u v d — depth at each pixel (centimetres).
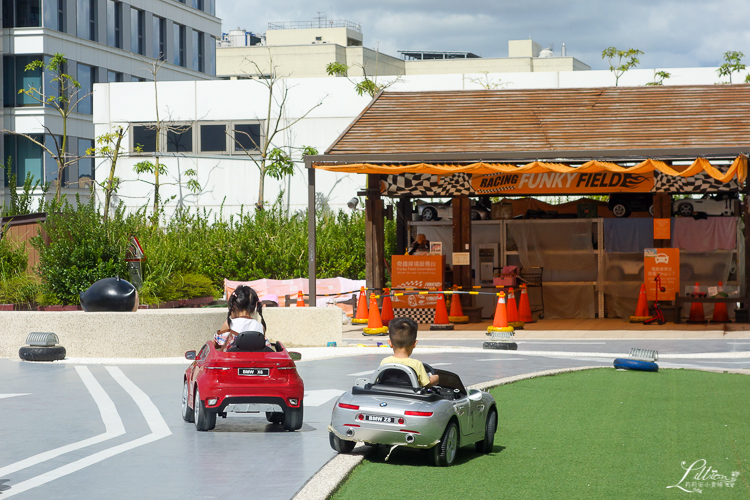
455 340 2533
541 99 3300
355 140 2939
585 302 3266
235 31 14025
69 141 7056
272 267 3694
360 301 2991
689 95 3225
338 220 4162
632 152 2653
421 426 932
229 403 1146
